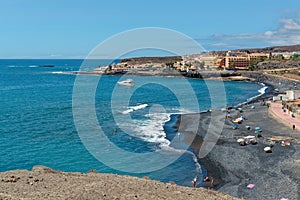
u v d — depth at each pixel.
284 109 64.75
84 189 13.20
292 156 36.50
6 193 12.27
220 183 29.27
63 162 34.75
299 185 28.48
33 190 12.95
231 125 52.62
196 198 13.89
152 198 12.90
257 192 27.31
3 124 55.62
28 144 42.34
